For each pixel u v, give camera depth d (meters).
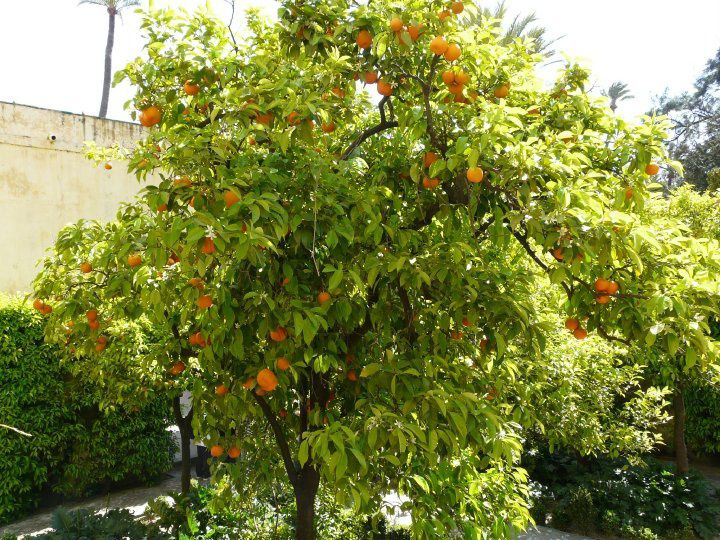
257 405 3.00
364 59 2.63
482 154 2.29
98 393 5.99
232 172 2.21
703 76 21.11
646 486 6.05
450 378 2.53
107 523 3.80
